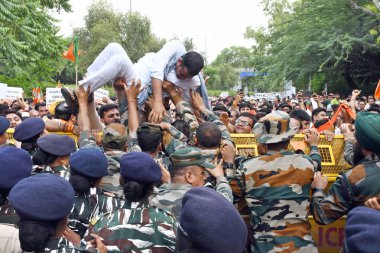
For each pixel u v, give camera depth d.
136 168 3.11
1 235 3.09
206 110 4.72
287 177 3.81
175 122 4.71
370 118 3.39
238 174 3.93
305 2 32.12
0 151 3.33
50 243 2.58
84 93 4.54
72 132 5.37
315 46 29.67
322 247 4.67
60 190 2.58
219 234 1.94
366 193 3.34
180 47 4.90
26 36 22.88
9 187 3.24
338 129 7.29
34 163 4.14
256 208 3.85
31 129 4.84
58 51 28.33
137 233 3.00
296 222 3.79
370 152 3.43
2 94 13.91
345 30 29.17
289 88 37.53
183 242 2.03
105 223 3.07
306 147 4.74
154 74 4.72
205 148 4.00
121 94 4.81
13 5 21.12
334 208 3.54
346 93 34.69
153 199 3.41
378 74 31.84
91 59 51.22
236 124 6.80
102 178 4.05
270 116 3.91
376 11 27.81
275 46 33.38
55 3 31.28
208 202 2.01
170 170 3.74
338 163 4.92
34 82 28.53
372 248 1.95
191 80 4.91
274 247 3.72
